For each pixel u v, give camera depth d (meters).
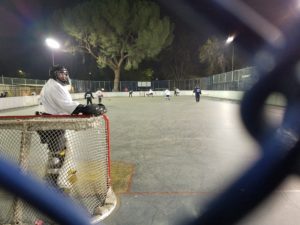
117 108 17.73
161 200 3.41
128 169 4.64
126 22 38.25
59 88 3.05
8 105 17.89
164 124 10.15
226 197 3.45
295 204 3.24
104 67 43.50
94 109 2.96
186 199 3.44
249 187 3.73
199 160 5.20
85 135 3.60
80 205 3.07
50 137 3.04
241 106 10.34
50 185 3.03
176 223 2.88
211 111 14.71
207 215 3.02
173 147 6.32
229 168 4.64
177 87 43.34
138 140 7.20
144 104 21.62
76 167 3.51
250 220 2.92
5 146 3.01
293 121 7.52
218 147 6.24
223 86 27.25
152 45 38.88
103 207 3.06
